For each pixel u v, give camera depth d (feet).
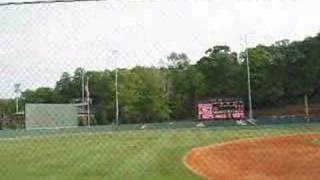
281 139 85.25
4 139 114.01
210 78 129.90
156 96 119.96
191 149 90.17
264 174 60.49
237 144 86.33
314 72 105.91
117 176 68.95
